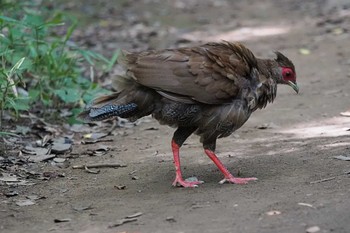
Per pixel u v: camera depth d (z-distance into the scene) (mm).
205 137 10203
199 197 9500
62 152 12125
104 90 14703
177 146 10336
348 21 24109
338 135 12211
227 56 10000
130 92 9961
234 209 8883
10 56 13602
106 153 12086
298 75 17312
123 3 28859
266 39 22172
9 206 9609
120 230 8461
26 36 14477
